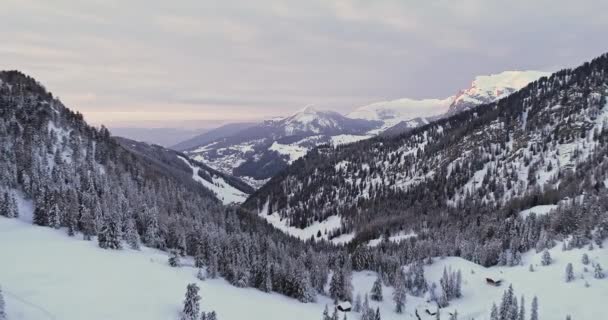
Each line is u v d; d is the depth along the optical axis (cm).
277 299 13250
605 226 15350
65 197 14438
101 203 15150
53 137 18062
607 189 18888
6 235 11919
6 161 15225
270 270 14750
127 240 14062
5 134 16200
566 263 14550
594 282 12800
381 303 14825
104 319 7944
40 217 13700
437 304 14462
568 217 17462
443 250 18388
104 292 9225
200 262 14138
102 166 19388
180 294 10381
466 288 15062
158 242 15325
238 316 10375
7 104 17988
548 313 11969
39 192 14425
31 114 18500
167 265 13012
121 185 18525
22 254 10488
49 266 9975
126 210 15612
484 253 17525
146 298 9525
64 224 14112
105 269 10750
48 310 7675
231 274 13850
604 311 11294
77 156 17850
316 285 15912
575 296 12344
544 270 14638
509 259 16800
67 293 8675
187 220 17125
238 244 16450
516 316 11081
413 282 16062
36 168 15638
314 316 12075
